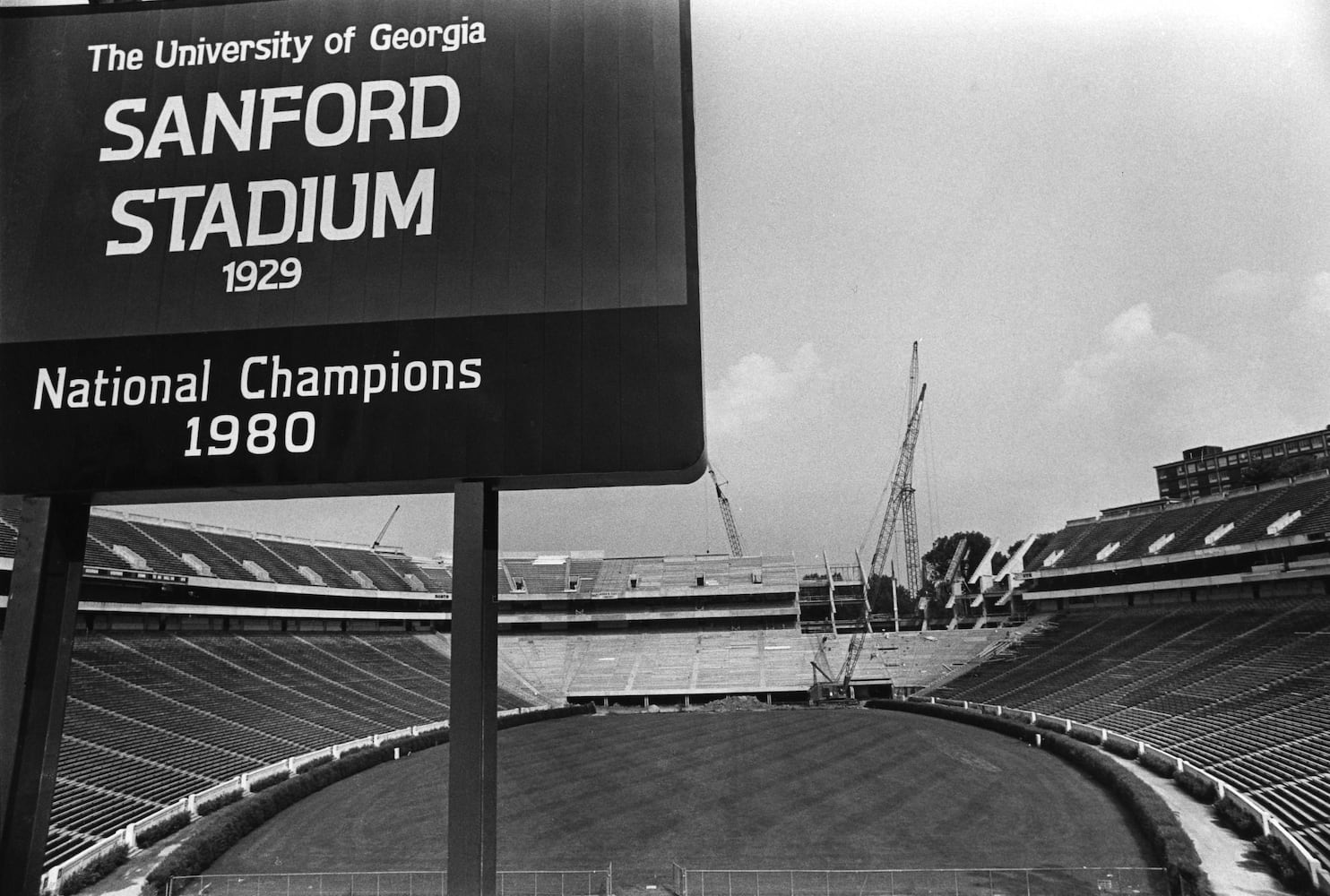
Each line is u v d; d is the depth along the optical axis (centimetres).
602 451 616
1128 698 4134
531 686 6556
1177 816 2569
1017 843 2497
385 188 669
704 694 6494
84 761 2925
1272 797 2522
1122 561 5469
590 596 7519
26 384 641
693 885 2214
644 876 2303
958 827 2698
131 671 4006
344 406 631
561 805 3147
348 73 693
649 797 3250
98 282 659
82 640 4159
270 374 638
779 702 6506
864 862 2383
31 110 693
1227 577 4731
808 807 3027
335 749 3834
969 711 4922
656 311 637
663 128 674
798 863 2397
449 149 675
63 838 2364
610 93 682
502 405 626
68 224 671
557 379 628
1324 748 2677
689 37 695
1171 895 1975
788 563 7812
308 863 2431
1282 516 4562
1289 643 3872
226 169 677
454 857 544
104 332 648
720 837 2686
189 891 2156
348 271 655
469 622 589
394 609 6275
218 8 709
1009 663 5644
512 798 3259
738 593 7412
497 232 658
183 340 646
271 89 691
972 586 8544
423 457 620
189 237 666
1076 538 6506
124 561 4431
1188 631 4728
